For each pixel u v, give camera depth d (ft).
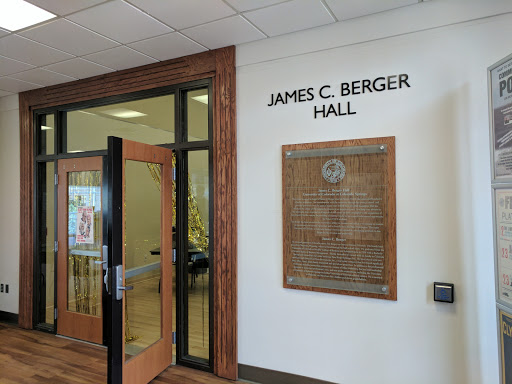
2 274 14.40
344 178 8.35
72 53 10.23
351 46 8.41
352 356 8.25
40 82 12.75
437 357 7.48
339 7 7.82
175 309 11.29
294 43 9.01
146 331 9.49
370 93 8.19
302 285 8.75
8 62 10.87
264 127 9.36
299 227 8.80
